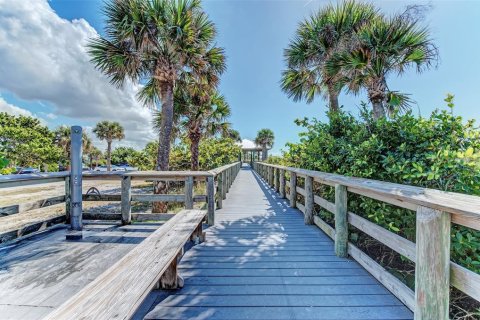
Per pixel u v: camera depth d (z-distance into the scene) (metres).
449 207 1.14
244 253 2.51
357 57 4.12
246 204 5.19
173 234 1.84
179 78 6.34
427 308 1.27
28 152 16.81
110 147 27.45
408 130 2.48
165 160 5.49
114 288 1.04
